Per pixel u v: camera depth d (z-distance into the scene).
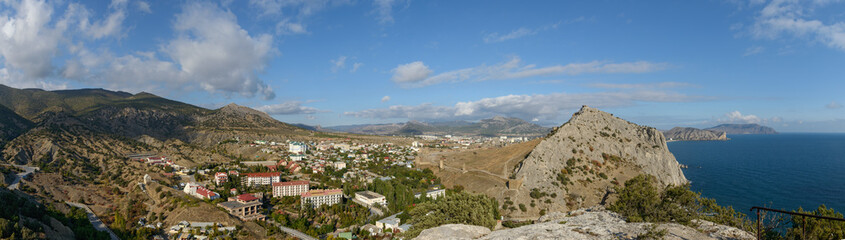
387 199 149.62
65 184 156.12
